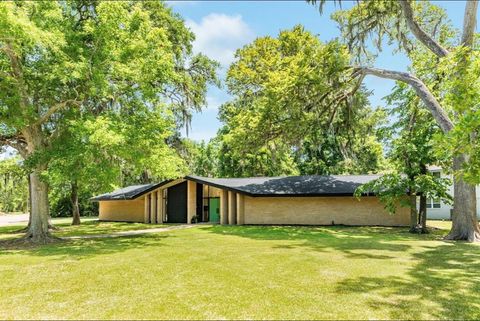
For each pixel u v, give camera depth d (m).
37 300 5.73
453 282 6.74
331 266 8.32
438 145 4.82
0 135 15.60
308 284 6.61
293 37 23.83
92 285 6.67
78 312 5.11
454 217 14.09
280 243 12.95
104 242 13.95
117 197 28.34
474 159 4.50
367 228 19.89
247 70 24.58
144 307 5.30
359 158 28.78
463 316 4.87
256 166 34.66
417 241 13.38
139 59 13.14
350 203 22.06
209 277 7.25
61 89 13.45
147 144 13.55
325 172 33.47
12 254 10.86
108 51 12.69
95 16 14.52
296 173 35.22
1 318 4.87
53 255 10.52
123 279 7.14
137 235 16.88
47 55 11.90
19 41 10.27
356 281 6.83
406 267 8.17
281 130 19.42
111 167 12.66
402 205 17.50
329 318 4.79
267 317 4.84
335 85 16.73
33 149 13.87
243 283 6.72
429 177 15.76
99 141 11.33
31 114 12.43
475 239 13.32
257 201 23.45
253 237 15.25
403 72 15.29
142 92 13.71
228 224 23.70
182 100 20.50
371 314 4.94
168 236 16.16
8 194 55.50
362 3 16.58
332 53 16.22
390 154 18.52
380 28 17.44
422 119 18.09
